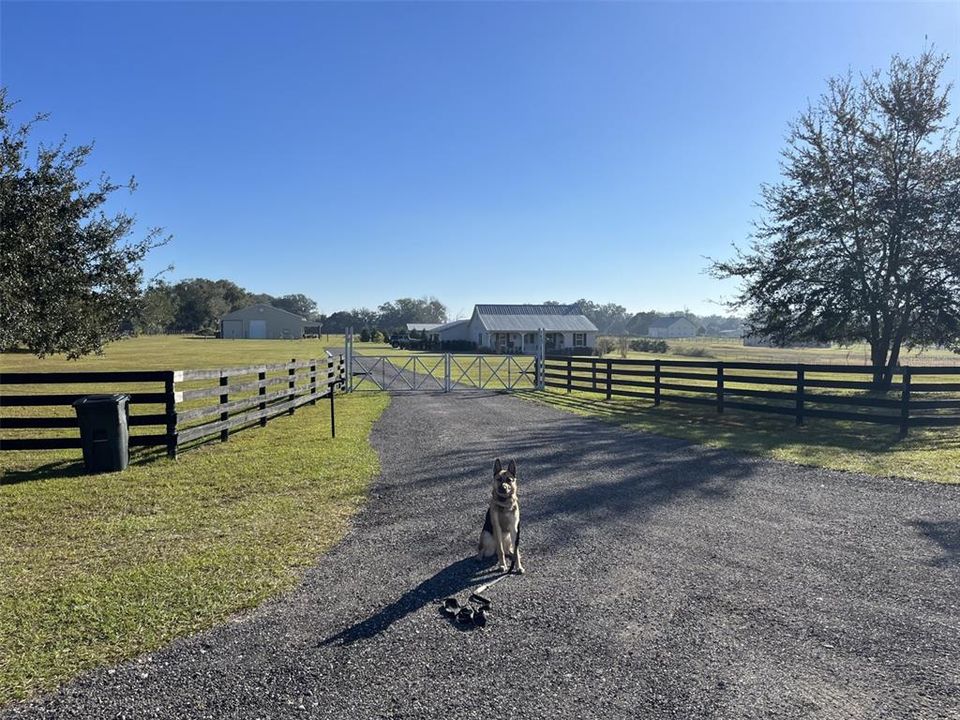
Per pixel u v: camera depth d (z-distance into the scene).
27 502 6.83
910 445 10.30
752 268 20.08
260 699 3.13
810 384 12.36
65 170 11.32
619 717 2.96
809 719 2.94
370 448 10.20
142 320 13.84
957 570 4.81
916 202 16.97
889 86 18.03
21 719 2.97
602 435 11.54
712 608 4.14
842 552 5.22
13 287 9.91
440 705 3.07
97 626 3.90
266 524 6.05
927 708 3.02
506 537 5.08
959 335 17.61
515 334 63.75
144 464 8.81
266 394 12.90
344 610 4.15
